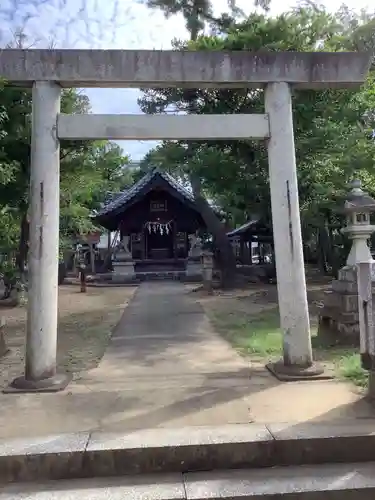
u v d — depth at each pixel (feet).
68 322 33.88
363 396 14.85
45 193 16.96
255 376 17.80
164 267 81.00
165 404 14.51
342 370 17.83
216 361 20.97
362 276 14.61
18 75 17.01
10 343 26.37
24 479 11.15
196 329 29.50
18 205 37.60
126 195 76.74
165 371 19.29
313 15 31.12
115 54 17.20
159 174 72.23
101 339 26.84
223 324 30.99
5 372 19.49
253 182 36.35
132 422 13.05
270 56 17.70
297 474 11.15
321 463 11.65
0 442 11.77
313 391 15.51
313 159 33.40
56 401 14.98
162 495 10.31
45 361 16.78
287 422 12.76
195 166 36.50
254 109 33.81
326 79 18.01
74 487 10.77
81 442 11.70
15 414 13.80
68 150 37.73
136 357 22.09
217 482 10.85
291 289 17.67
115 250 75.72
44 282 16.88
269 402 14.47
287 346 17.76
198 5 44.39
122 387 16.53
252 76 17.72
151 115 17.58
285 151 17.81
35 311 16.79
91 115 17.37
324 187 33.68
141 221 83.30
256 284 59.93
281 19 30.91
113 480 11.07
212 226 58.65
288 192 17.75
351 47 30.40
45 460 11.22
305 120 31.65
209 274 51.13
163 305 42.11
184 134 17.66
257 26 31.32
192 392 15.70
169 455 11.43
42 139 17.04
